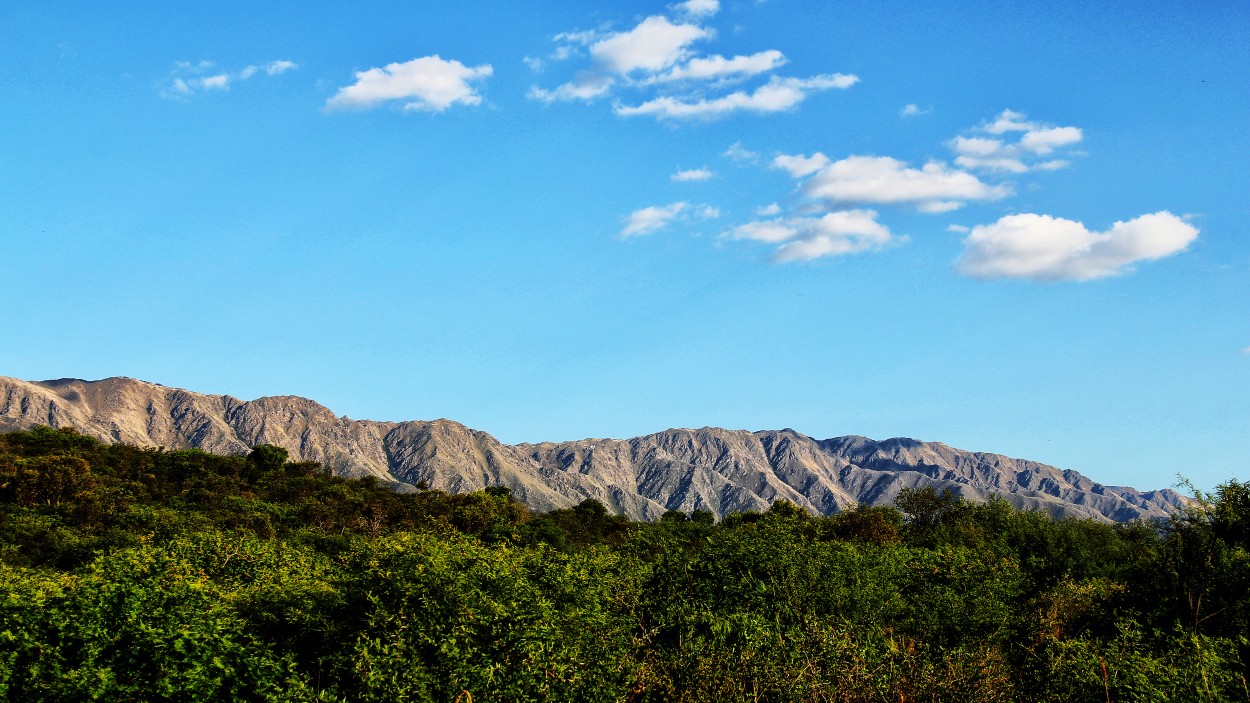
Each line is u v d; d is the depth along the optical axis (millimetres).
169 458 80562
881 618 18766
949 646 18391
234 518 49281
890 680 13719
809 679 13570
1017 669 15633
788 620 17875
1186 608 19000
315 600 14391
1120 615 19375
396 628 13258
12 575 15938
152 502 58531
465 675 12633
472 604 13672
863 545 24016
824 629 15398
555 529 53156
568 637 13914
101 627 12914
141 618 13164
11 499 54969
